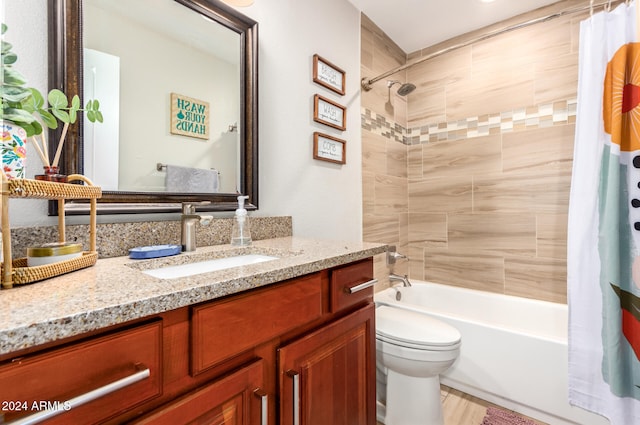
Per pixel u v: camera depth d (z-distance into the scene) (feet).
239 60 4.09
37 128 2.14
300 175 5.05
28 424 1.14
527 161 6.44
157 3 3.37
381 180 7.06
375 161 6.86
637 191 4.17
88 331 1.37
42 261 2.01
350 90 6.14
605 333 4.22
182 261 2.92
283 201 4.77
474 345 5.11
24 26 2.52
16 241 2.32
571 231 4.68
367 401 3.34
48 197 1.99
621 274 4.19
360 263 3.35
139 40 3.22
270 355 2.30
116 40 3.04
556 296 6.13
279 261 2.58
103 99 2.94
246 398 2.08
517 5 6.25
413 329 4.41
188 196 3.55
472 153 7.12
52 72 2.63
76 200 2.76
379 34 7.04
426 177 7.80
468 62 7.19
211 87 3.82
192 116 3.63
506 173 6.68
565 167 6.03
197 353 1.79
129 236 3.00
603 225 4.39
